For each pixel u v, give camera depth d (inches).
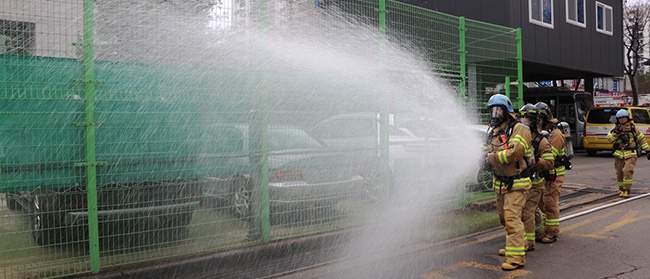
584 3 812.0
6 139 183.8
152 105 209.3
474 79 341.4
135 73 205.8
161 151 211.3
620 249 249.0
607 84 2060.8
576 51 789.9
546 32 721.6
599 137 799.7
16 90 185.3
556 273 212.7
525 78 971.9
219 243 226.4
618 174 412.2
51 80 191.0
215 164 224.4
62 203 195.0
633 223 306.2
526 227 248.4
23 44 186.2
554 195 262.8
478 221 305.6
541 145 243.0
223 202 227.3
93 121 196.9
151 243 211.2
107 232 203.0
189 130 217.6
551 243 263.6
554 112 878.4
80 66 195.9
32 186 188.1
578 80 1016.9
